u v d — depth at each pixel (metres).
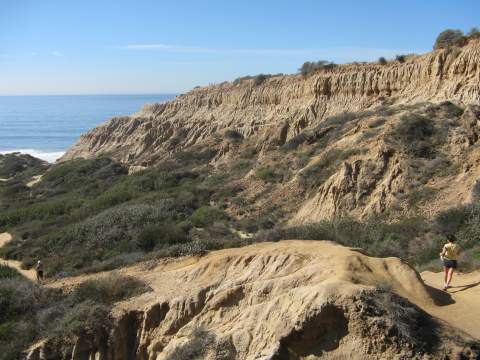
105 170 54.81
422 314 9.51
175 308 13.66
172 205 33.06
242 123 57.53
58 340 13.88
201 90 76.44
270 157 40.38
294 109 50.97
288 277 11.77
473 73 34.19
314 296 9.80
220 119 62.47
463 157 25.44
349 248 13.48
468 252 15.48
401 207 23.98
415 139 28.20
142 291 15.55
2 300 16.12
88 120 199.25
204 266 15.37
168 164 49.97
